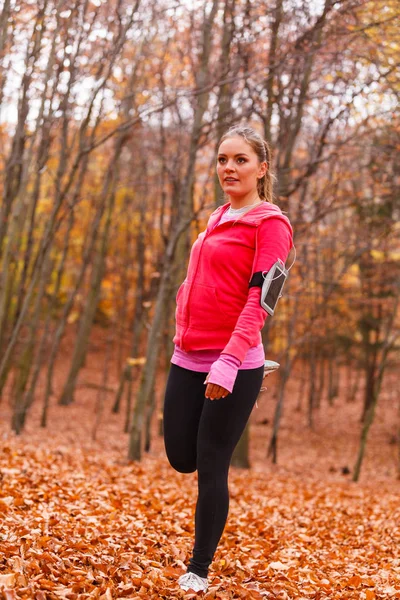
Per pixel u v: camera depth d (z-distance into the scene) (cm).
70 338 3152
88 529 381
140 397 1045
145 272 2231
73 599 270
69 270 2512
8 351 1084
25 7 881
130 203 2028
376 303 1820
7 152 1717
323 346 2322
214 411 273
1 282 1102
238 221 281
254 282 273
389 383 2544
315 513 701
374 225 1519
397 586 364
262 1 880
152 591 286
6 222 1226
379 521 681
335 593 339
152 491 667
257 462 1541
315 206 1112
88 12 994
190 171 1059
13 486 494
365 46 861
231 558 371
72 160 1667
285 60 840
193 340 284
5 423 1569
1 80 997
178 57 1246
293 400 2752
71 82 959
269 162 303
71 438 1451
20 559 290
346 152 1020
